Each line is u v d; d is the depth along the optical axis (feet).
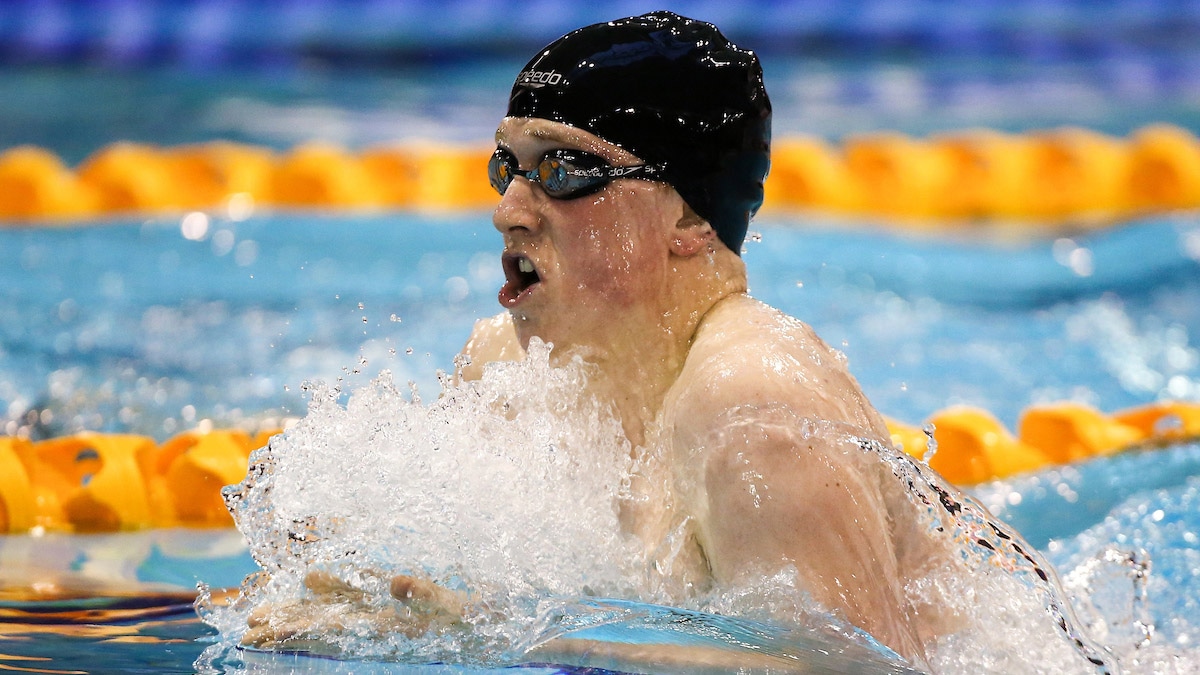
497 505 19.20
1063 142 84.99
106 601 23.89
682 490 17.95
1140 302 61.41
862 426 18.38
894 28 141.08
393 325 52.19
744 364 17.60
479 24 141.28
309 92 121.08
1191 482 33.22
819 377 18.19
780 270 64.49
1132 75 127.85
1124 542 28.68
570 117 18.51
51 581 25.43
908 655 17.08
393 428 19.86
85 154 93.25
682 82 18.83
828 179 80.43
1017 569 19.61
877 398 46.55
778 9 143.74
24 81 121.80
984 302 61.77
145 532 29.99
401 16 143.64
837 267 65.72
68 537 29.35
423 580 18.80
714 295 19.47
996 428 38.19
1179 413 39.70
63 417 39.19
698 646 16.99
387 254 64.95
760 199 20.18
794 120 110.52
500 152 19.31
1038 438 39.42
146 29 135.95
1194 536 28.37
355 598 19.62
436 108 114.62
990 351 53.62
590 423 19.01
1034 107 115.65
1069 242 72.90
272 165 78.18
